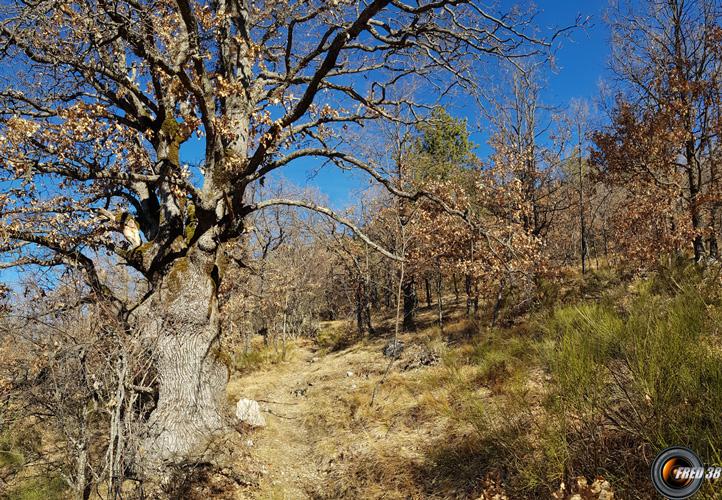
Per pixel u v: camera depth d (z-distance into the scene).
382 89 9.32
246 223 9.55
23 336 3.80
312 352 21.45
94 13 6.47
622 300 8.69
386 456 6.49
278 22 9.12
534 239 11.11
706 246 12.12
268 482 6.68
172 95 7.74
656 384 3.70
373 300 26.83
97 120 7.02
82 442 3.75
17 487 5.20
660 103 10.38
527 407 5.39
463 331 13.23
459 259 12.73
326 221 17.70
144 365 4.43
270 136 6.92
